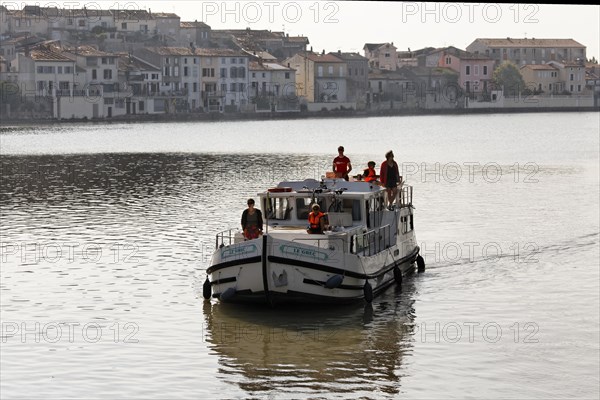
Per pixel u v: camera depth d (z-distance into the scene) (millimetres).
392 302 45594
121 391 34094
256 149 149250
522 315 43219
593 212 76125
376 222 48781
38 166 116562
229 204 79750
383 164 51562
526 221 71125
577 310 44062
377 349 38312
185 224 68250
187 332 40562
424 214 74875
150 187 92812
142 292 47281
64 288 48031
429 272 52594
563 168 116375
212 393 33938
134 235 63406
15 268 52625
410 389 34250
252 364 36656
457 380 35156
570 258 56031
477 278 50781
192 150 146125
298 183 48125
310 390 34250
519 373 35750
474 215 74250
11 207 77875
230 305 44719
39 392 34000
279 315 43156
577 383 34875
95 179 100750
